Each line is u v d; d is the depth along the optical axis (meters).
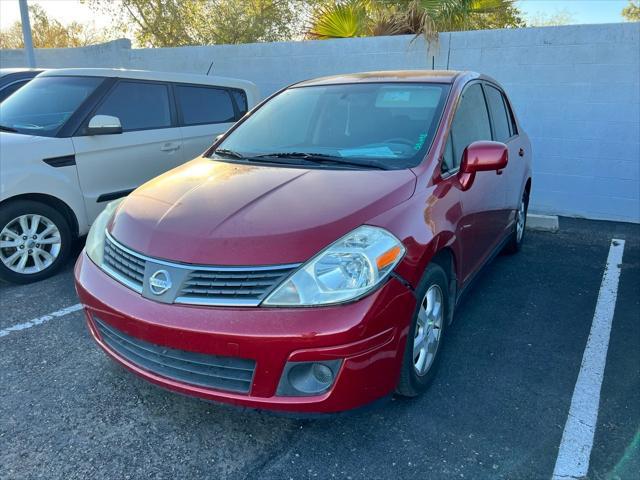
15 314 3.83
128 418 2.67
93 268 2.73
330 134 3.41
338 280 2.19
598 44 6.20
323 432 2.55
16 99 5.11
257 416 2.68
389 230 2.39
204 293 2.24
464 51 6.89
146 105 5.29
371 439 2.50
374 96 3.58
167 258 2.34
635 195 6.46
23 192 4.21
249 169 3.08
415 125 3.24
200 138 5.72
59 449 2.45
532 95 6.65
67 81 5.03
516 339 3.47
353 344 2.15
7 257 4.28
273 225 2.34
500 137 4.32
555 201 6.86
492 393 2.85
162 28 16.41
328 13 8.85
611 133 6.40
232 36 16.08
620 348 3.35
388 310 2.26
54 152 4.40
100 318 2.59
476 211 3.35
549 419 2.63
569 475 2.26
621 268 4.85
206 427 2.60
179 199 2.72
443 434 2.53
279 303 2.15
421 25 7.18
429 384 2.85
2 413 2.71
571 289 4.33
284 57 8.16
